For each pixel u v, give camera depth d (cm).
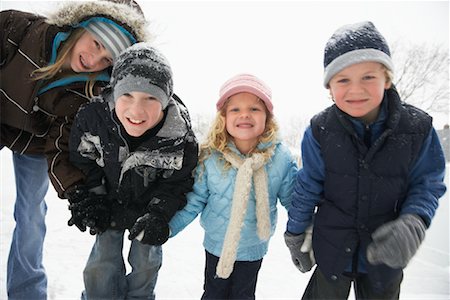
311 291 214
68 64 228
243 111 215
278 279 322
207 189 226
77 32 221
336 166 190
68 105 226
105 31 217
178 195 216
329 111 200
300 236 211
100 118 207
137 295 233
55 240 386
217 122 225
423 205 182
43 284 258
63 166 218
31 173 247
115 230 223
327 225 197
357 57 177
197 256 369
